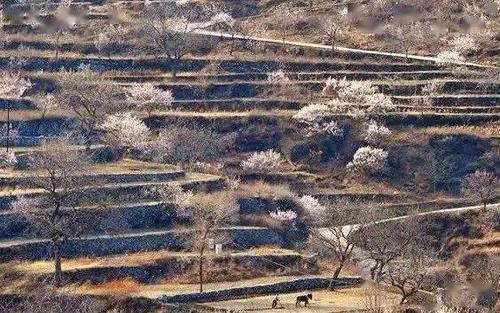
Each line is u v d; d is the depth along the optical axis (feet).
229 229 634.84
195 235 611.88
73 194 590.14
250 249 631.97
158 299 500.74
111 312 467.93
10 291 516.32
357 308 490.90
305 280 568.00
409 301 501.56
